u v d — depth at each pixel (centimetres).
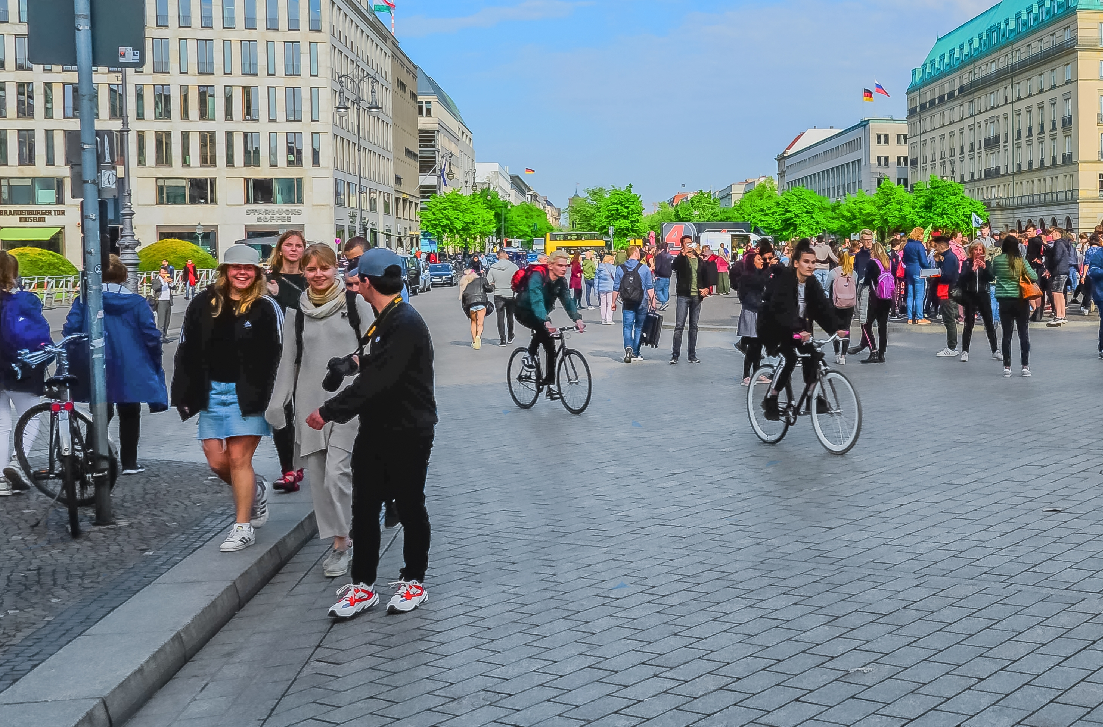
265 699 480
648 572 650
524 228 19138
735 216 17162
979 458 971
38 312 875
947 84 11831
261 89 7862
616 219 12700
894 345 2148
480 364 2011
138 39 752
